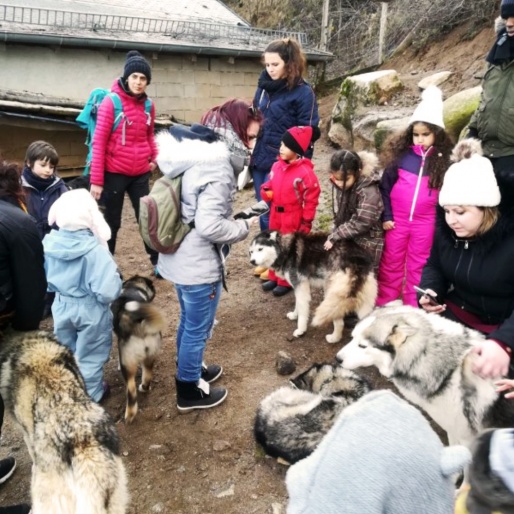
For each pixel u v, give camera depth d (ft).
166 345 14.01
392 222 12.75
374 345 8.42
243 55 31.63
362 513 3.77
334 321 13.60
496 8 29.45
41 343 8.09
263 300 16.48
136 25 30.45
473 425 7.60
